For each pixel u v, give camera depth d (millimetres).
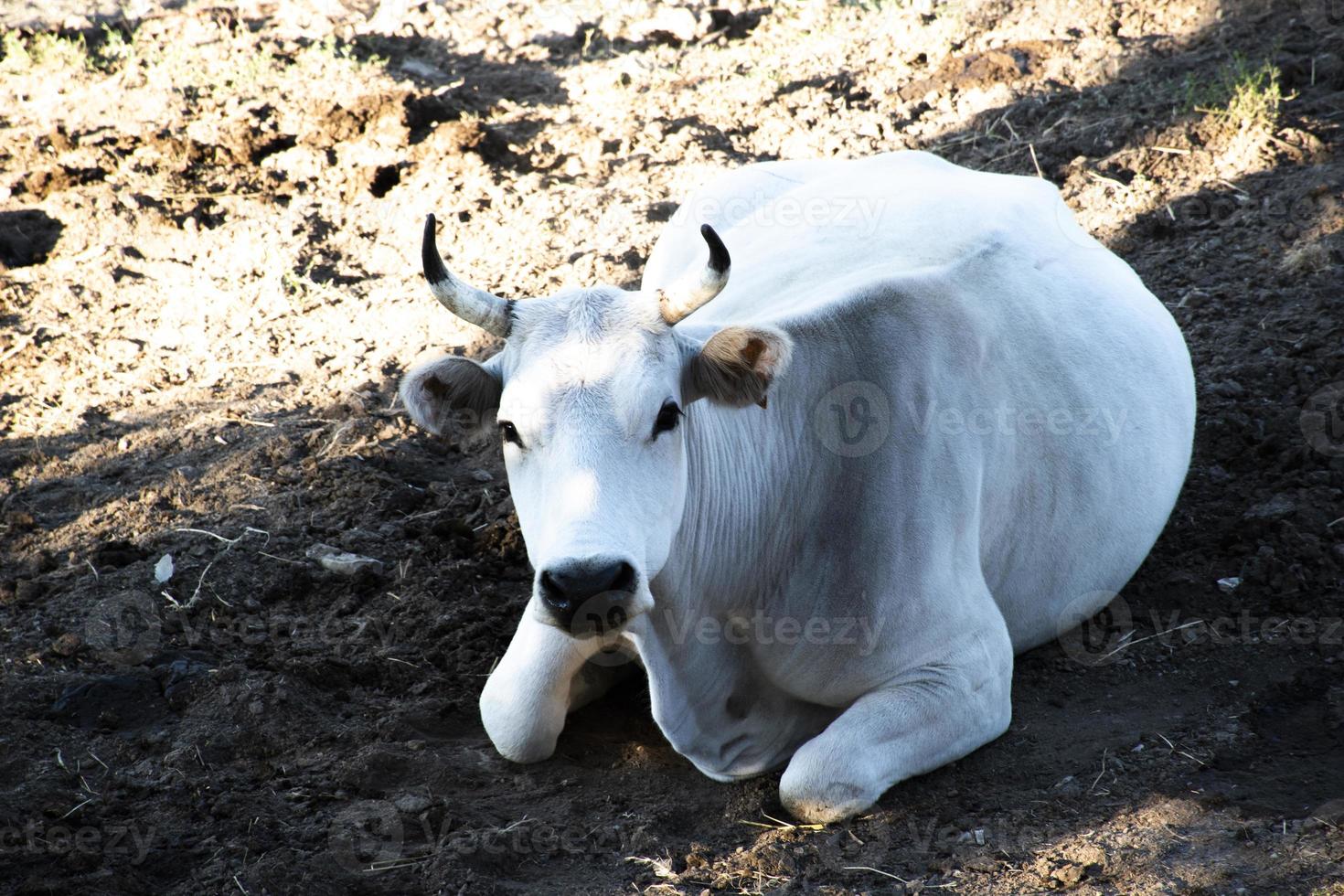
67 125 30609
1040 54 30391
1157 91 27828
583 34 35406
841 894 12180
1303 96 26797
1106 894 11844
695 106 30688
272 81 32000
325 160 28688
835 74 31375
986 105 28797
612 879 12539
